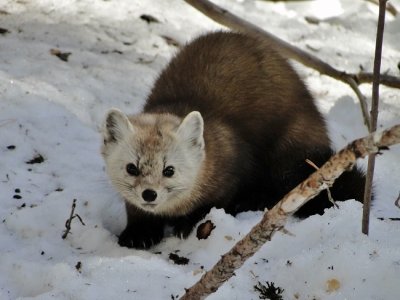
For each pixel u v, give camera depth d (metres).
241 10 16.64
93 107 12.92
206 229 9.65
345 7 17.28
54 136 11.93
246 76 11.62
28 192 10.55
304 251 8.58
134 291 8.16
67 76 13.46
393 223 9.16
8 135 11.70
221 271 6.87
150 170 9.52
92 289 8.09
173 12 16.22
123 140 9.81
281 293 8.16
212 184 10.37
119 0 16.17
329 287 8.03
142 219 10.12
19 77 13.13
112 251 9.47
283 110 11.73
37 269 8.56
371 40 16.33
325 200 10.59
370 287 7.89
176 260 9.32
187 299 7.16
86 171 11.25
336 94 14.45
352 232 8.81
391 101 14.48
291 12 17.03
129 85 13.73
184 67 11.89
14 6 15.34
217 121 10.96
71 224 9.77
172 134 9.84
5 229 9.64
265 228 6.53
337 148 12.86
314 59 14.50
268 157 11.76
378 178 11.96
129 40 15.09
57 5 15.66
